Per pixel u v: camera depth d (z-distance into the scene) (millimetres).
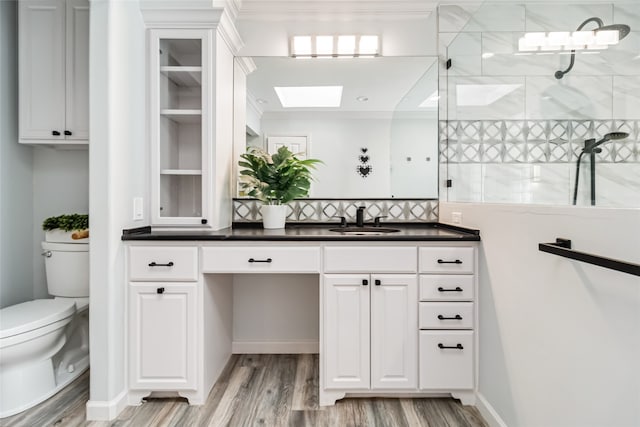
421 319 1583
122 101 1608
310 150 2215
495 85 1613
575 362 964
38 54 1813
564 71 1136
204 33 1827
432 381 1587
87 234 1820
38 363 1600
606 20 983
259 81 2213
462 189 2002
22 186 1985
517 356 1271
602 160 968
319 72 2217
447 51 2205
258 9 2201
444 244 1584
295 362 2078
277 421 1487
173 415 1526
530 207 1194
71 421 1472
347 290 1585
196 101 1980
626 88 920
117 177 1564
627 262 733
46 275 2000
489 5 1685
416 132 2207
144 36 1818
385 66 2219
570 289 985
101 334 1503
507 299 1344
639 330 753
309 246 1598
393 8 2199
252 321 2221
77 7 1804
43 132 1825
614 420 823
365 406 1601
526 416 1215
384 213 2213
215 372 1813
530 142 1308
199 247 1600
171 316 1591
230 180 2146
